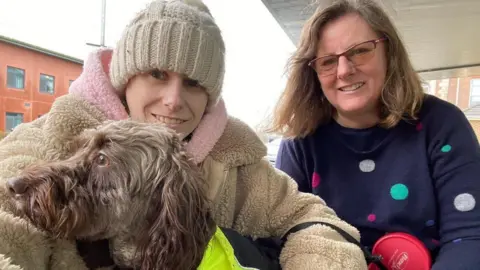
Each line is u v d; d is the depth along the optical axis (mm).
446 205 702
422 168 734
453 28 1940
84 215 443
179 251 457
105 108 572
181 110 575
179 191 478
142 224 484
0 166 466
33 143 506
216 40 595
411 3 1540
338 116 821
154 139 509
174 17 559
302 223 608
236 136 649
